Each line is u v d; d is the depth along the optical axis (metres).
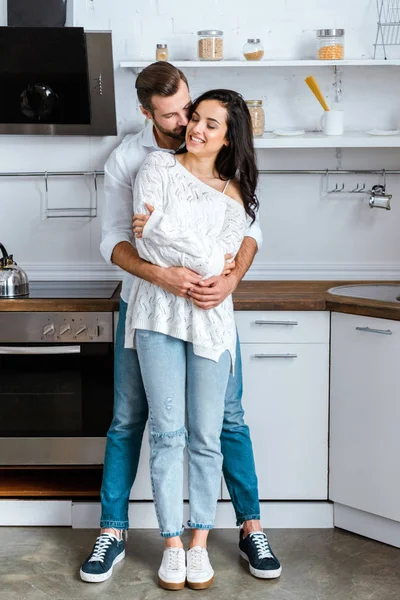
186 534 2.91
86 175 3.27
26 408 2.88
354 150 3.25
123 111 3.23
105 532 2.68
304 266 3.31
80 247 3.32
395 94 3.22
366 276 3.31
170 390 2.42
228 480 2.71
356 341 2.74
